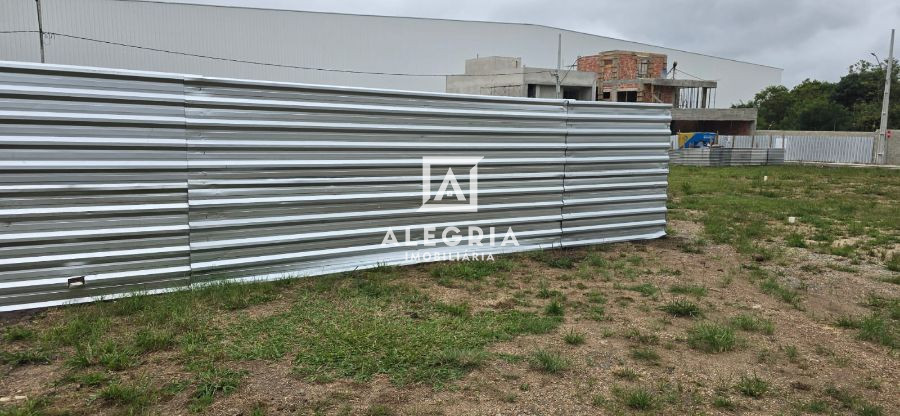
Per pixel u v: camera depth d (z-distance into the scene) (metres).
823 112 57.41
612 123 8.55
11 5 46.84
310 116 6.28
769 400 3.84
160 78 5.49
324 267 6.57
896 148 34.97
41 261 5.08
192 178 5.72
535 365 4.25
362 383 3.88
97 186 5.25
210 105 5.74
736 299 6.09
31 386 3.69
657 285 6.55
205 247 5.84
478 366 4.21
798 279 6.97
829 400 3.87
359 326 4.87
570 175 8.22
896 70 62.16
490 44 71.38
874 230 10.35
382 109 6.70
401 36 65.75
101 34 50.47
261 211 6.12
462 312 5.33
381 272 6.69
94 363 4.03
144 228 5.52
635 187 8.88
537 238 8.07
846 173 25.64
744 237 9.38
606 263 7.48
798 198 15.52
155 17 52.69
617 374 4.14
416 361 4.22
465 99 7.29
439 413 3.53
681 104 53.50
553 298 5.93
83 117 5.14
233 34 56.41
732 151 32.28
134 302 5.20
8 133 4.87
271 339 4.53
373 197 6.76
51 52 48.31
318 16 60.69
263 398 3.63
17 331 4.51
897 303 6.03
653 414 3.59
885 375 4.28
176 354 4.22
